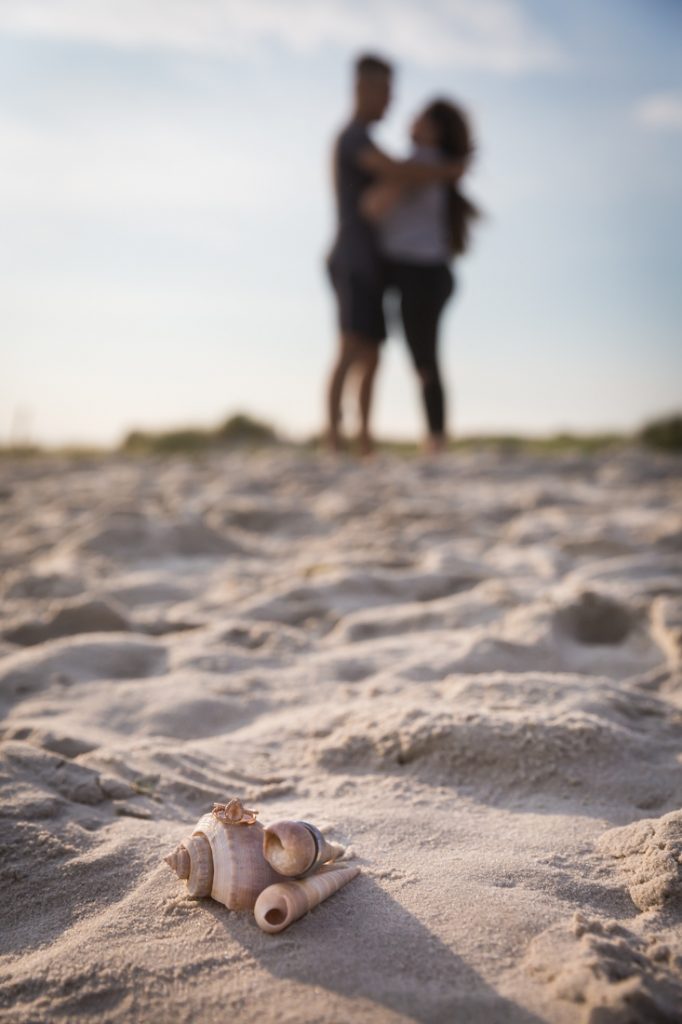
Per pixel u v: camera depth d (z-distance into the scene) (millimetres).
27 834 1890
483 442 17203
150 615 3748
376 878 1717
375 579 4051
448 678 2801
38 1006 1431
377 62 7906
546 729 2244
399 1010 1371
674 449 15180
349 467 8891
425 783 2164
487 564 4465
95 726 2600
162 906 1648
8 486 8930
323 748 2316
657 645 3240
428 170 7891
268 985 1434
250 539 5516
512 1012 1360
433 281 8320
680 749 2322
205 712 2666
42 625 3561
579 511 6242
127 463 12336
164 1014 1395
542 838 1896
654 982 1404
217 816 1696
